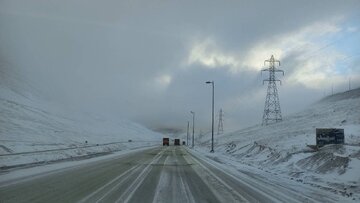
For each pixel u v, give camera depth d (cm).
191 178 2230
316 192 1786
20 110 8544
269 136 7931
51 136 6931
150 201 1347
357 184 2072
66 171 2453
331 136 3988
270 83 11994
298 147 4331
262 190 1772
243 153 5712
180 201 1369
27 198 1314
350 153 3006
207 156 5466
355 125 6100
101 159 4016
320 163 2869
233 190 1725
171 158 4534
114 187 1698
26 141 5162
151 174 2416
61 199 1316
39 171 2380
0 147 3712
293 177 2577
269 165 3650
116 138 11906
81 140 7988
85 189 1598
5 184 1684
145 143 13175
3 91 9638
